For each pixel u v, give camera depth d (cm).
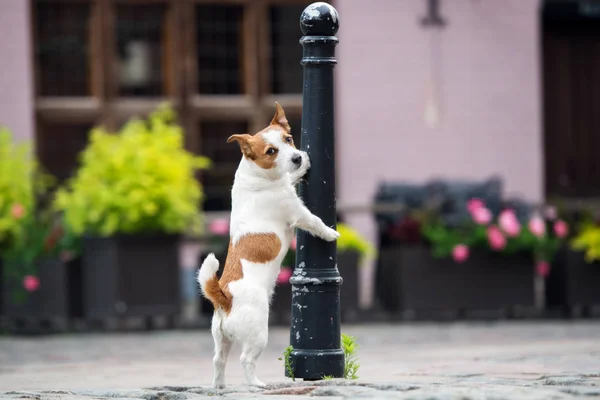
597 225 1452
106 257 1323
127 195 1323
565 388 653
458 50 1712
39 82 1617
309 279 754
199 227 1399
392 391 658
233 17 1669
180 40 1641
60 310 1338
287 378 878
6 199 1373
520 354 1034
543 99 1781
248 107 1667
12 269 1337
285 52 1678
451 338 1255
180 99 1642
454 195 1574
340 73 1686
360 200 1692
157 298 1337
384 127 1698
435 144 1709
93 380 932
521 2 1725
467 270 1396
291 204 738
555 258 1441
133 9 1638
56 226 1374
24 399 726
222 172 1667
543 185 1764
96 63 1623
